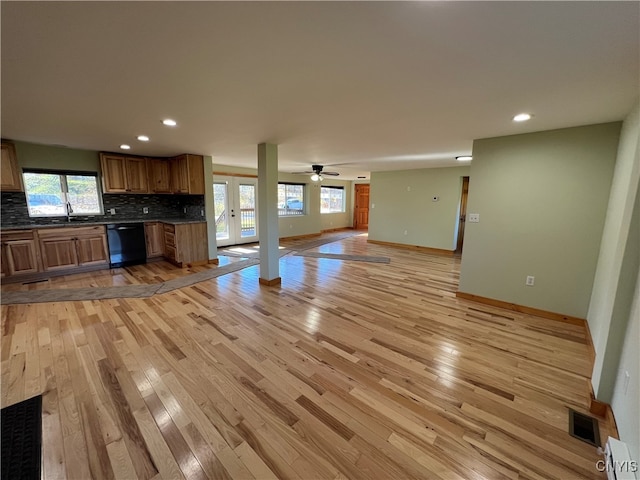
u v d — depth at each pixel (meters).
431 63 1.57
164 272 4.87
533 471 1.39
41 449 1.46
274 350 2.44
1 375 2.05
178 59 1.55
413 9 1.11
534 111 2.36
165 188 5.59
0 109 2.42
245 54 1.50
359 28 1.25
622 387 1.57
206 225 5.46
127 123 2.86
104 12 1.14
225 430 1.60
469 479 1.34
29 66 1.63
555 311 3.11
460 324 2.99
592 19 1.15
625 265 1.65
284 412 1.74
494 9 1.10
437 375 2.13
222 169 6.94
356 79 1.79
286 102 2.22
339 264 5.66
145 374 2.09
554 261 3.07
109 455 1.44
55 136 3.54
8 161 3.92
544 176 3.04
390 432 1.61
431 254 6.70
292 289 4.06
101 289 3.95
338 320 3.05
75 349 2.41
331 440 1.55
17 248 4.11
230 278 4.58
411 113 2.46
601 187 2.76
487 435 1.60
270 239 4.12
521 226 3.23
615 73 1.64
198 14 1.16
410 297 3.79
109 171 4.87
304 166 6.71
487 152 3.37
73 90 1.99
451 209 6.61
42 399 1.82
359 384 2.01
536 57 1.49
